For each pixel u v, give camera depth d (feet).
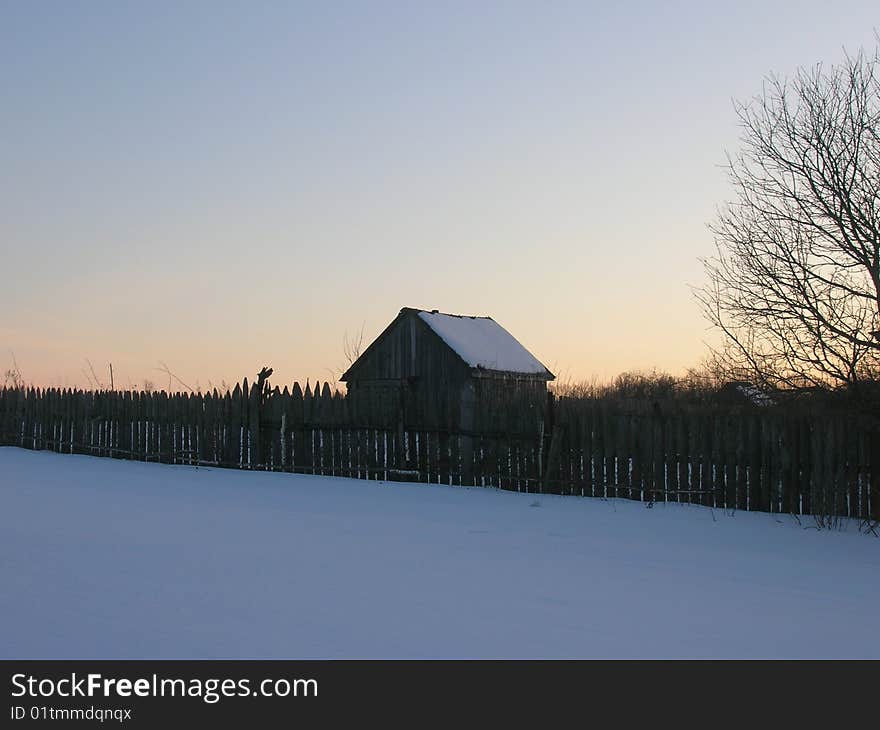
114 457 75.00
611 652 20.54
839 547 37.17
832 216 45.11
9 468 64.34
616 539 37.99
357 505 48.16
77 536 34.96
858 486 44.06
